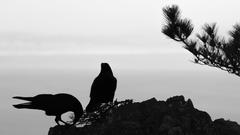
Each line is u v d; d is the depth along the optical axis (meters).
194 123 10.57
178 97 11.16
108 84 11.89
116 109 11.05
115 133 10.44
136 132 10.38
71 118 11.08
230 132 10.76
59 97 10.90
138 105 10.95
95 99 11.92
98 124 10.92
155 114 10.66
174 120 10.48
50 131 10.98
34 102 10.81
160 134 10.30
